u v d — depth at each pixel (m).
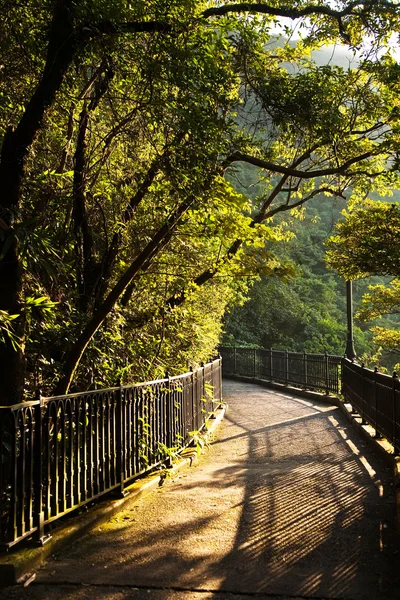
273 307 33.88
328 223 40.69
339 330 35.03
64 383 6.26
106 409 6.35
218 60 7.41
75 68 6.47
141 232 8.12
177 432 9.22
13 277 5.23
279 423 13.61
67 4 5.54
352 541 5.29
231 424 13.62
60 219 7.56
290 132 8.73
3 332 5.16
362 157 9.00
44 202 6.93
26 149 5.36
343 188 11.68
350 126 9.49
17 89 7.14
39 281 6.55
